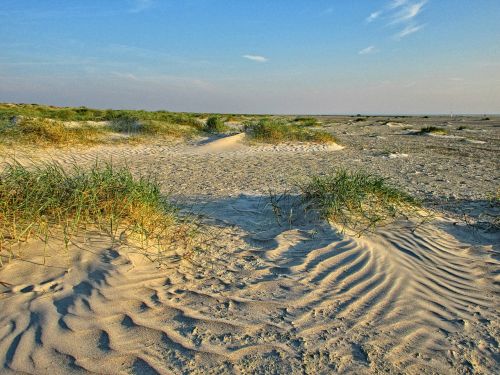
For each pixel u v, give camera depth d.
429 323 2.82
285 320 2.78
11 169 4.18
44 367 2.21
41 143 12.00
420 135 23.98
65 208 3.87
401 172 9.90
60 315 2.65
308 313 2.88
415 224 4.67
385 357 2.43
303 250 3.99
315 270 3.56
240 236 4.38
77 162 10.37
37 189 3.88
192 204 5.75
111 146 13.53
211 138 16.41
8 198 3.67
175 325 2.66
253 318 2.79
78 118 19.20
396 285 3.33
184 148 14.19
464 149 16.34
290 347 2.49
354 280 3.39
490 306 3.10
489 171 10.44
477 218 5.37
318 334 2.63
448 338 2.65
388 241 4.18
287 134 17.08
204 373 2.24
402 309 2.98
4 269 3.09
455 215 5.51
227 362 2.33
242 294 3.11
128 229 3.87
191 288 3.16
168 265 3.50
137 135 15.74
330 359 2.39
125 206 4.00
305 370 2.29
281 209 5.24
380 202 5.08
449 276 3.57
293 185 7.55
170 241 3.98
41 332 2.48
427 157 13.37
